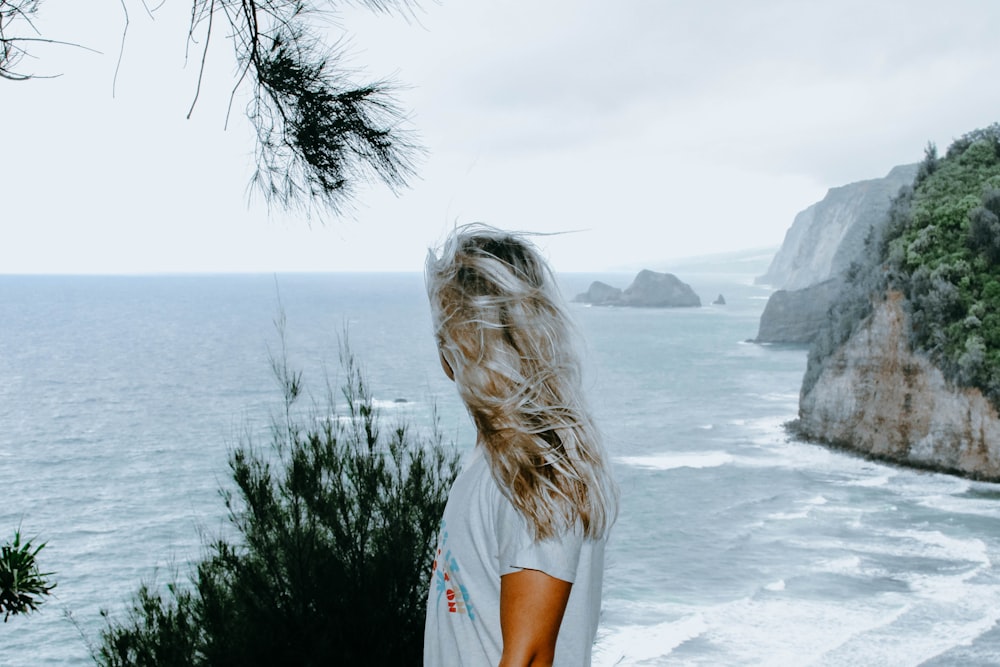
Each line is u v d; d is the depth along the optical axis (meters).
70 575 32.44
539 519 0.92
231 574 3.00
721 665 22.02
